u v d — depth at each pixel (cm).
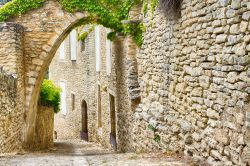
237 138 520
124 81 1289
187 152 715
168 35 837
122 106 1344
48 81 1719
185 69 732
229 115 546
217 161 589
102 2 1298
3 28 1191
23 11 1288
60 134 2594
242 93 505
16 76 1187
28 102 1298
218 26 577
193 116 695
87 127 2130
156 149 906
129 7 1274
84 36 2027
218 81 582
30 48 1301
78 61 2191
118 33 1281
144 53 1069
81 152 1480
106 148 1677
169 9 773
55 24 1300
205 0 623
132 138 1166
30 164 797
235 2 521
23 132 1284
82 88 2139
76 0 1295
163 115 884
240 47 509
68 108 2430
